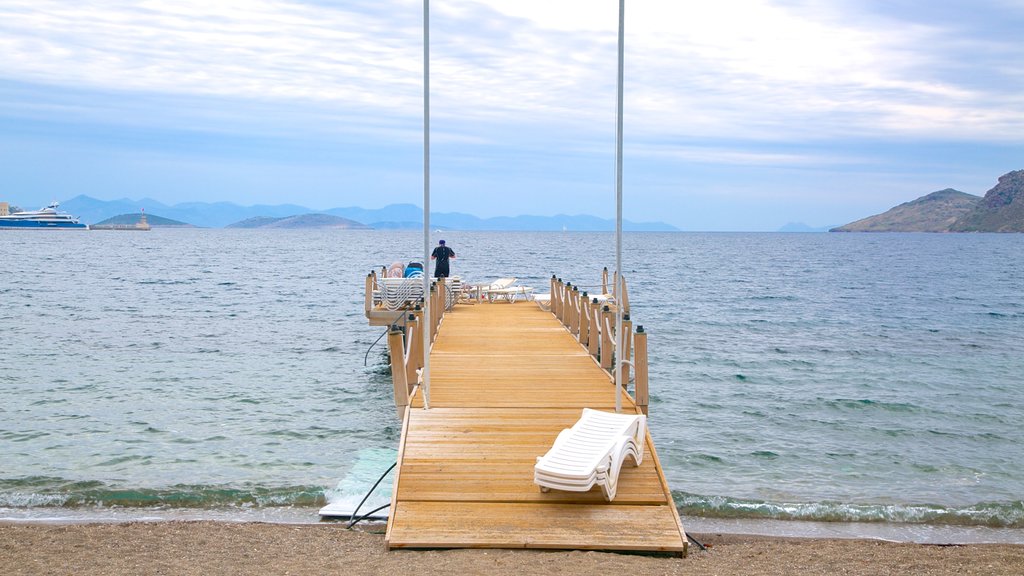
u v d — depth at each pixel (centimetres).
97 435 1454
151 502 1109
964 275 7075
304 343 2691
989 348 2689
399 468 910
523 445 972
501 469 912
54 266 7031
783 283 5853
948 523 1059
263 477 1221
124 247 12394
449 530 808
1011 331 3148
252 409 1691
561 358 1479
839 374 2178
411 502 850
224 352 2472
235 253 10612
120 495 1120
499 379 1284
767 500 1134
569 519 827
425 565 744
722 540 965
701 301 4369
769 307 4062
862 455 1384
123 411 1645
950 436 1522
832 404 1788
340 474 1239
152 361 2280
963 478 1264
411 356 1241
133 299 4156
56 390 1842
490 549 788
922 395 1900
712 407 1753
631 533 808
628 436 905
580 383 1256
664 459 1348
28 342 2591
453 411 1086
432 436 995
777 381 2067
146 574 765
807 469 1303
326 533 934
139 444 1398
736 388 1969
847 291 5175
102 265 7312
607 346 1334
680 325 3266
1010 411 1733
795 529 1030
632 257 10219
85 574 766
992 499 1162
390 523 818
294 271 6819
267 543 880
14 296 4162
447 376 1307
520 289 2645
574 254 10894
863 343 2781
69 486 1162
